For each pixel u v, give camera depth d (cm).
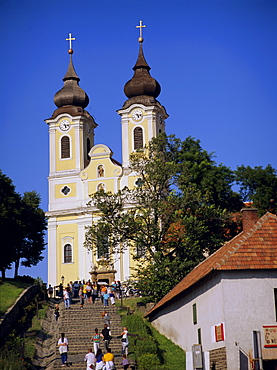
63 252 8675
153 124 8794
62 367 4144
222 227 6197
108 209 6094
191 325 4397
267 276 3862
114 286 6291
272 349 3747
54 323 5322
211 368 3947
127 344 4319
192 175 6800
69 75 9306
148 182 6256
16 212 7375
